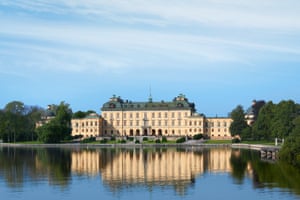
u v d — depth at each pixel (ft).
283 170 374.84
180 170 386.11
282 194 270.87
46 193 282.56
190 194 276.82
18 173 372.58
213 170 384.47
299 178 326.65
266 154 520.83
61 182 322.34
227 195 272.31
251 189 288.51
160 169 393.70
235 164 433.48
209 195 273.33
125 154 590.14
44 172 378.12
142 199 263.70
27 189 295.69
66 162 466.29
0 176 354.74
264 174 353.51
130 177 344.08
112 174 362.12
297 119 513.04
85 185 308.60
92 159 503.20
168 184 310.86
